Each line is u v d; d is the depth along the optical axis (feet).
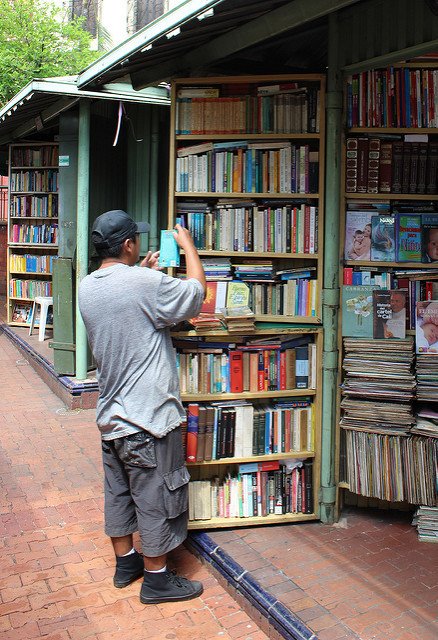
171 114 11.93
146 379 9.18
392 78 11.23
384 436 11.46
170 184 11.98
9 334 30.60
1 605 9.80
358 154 11.43
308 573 10.16
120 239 9.48
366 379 11.48
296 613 9.05
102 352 9.25
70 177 20.44
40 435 17.60
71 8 45.65
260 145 11.74
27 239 30.32
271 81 11.61
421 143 11.41
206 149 11.90
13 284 31.35
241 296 11.82
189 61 12.35
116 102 21.36
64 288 20.62
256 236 11.84
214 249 11.96
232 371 11.61
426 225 11.47
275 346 11.75
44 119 22.98
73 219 20.47
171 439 9.44
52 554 11.34
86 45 38.68
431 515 11.35
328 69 11.10
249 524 11.74
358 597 9.48
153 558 9.65
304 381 11.93
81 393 20.02
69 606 9.80
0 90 35.24
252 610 9.50
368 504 12.69
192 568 10.93
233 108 11.70
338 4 9.24
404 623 8.88
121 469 9.98
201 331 11.21
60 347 21.03
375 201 11.62
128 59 12.39
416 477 11.35
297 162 11.62
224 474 11.97
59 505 13.29
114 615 9.59
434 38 9.76
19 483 14.37
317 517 12.00
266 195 11.68
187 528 10.96
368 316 11.45
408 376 11.28
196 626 9.34
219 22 10.36
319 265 11.62
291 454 11.87
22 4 36.42
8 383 23.20
